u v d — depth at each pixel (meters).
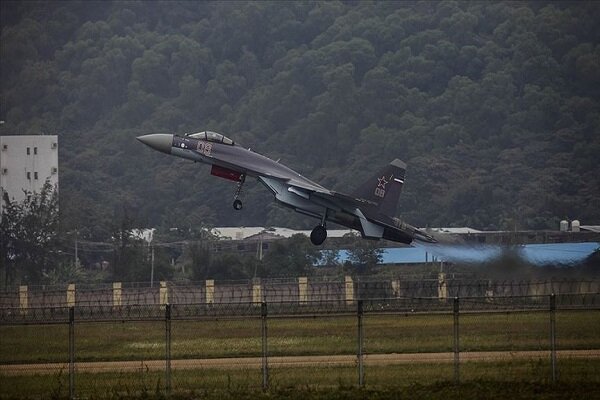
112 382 121.44
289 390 112.50
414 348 143.62
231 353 142.88
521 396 108.69
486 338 152.00
